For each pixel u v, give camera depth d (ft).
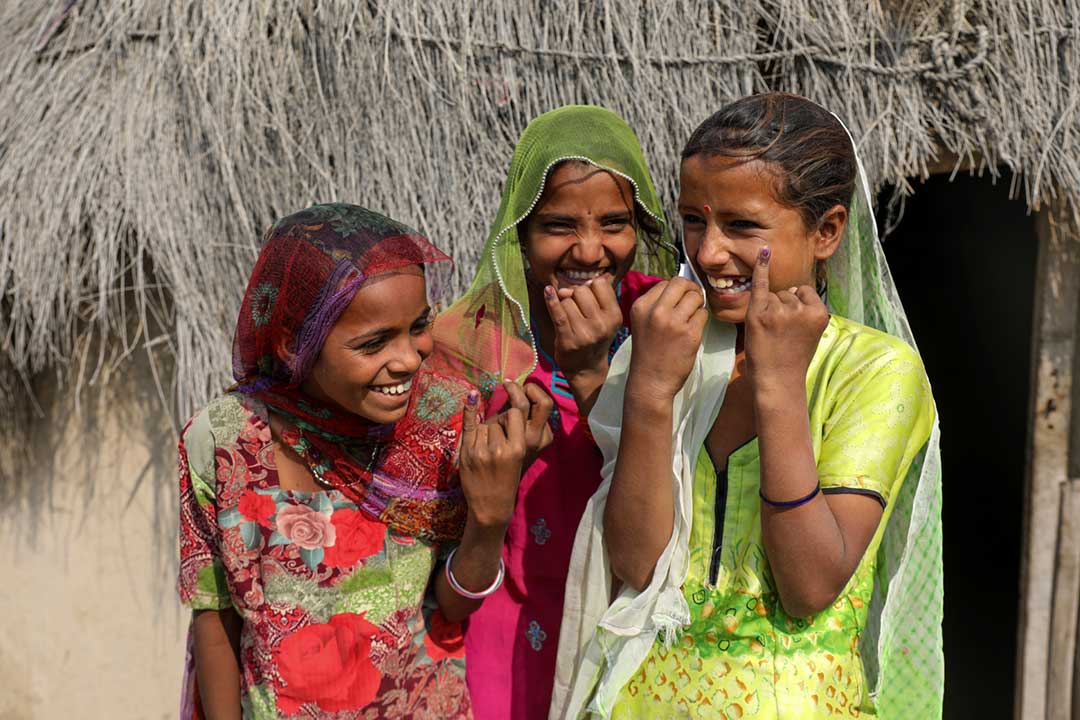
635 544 5.00
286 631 5.18
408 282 4.89
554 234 5.91
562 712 5.52
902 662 5.44
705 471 5.11
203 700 5.52
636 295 6.41
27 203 8.34
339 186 8.25
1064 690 9.43
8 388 9.12
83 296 8.71
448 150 8.23
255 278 5.11
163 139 8.30
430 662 5.57
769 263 4.73
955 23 8.13
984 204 16.10
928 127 8.30
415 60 8.18
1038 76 8.14
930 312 17.47
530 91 8.27
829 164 4.82
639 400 4.81
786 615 4.79
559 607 6.08
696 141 4.88
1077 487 9.22
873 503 4.58
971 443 17.16
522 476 6.11
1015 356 16.63
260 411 5.25
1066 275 8.93
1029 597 9.45
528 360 6.16
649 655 5.12
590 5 8.29
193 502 5.32
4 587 9.55
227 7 8.31
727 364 5.19
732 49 8.27
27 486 9.39
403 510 5.36
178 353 8.36
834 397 4.91
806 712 4.69
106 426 9.24
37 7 9.10
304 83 8.32
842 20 8.18
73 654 9.59
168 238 8.20
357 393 4.98
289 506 5.22
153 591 9.40
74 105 8.51
